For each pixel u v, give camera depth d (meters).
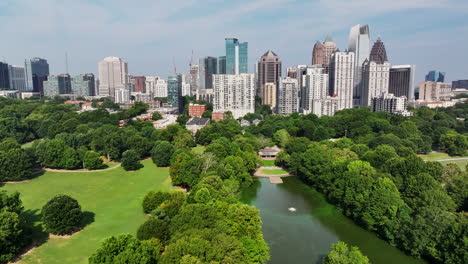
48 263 98.50
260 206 157.75
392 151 186.38
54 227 113.94
